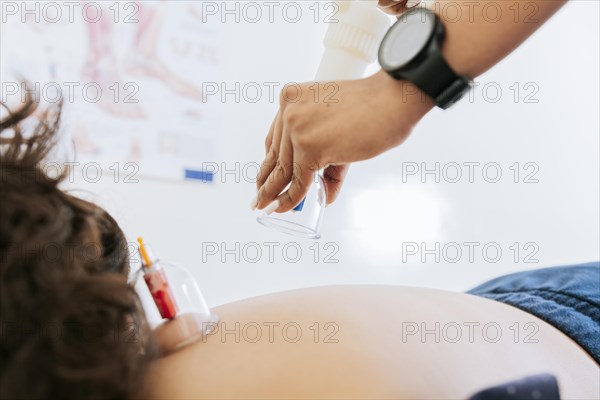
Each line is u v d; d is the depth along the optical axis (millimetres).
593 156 2010
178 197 1404
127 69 1309
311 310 578
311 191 660
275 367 454
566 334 661
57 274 347
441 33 504
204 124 1428
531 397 506
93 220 424
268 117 1514
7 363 317
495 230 1869
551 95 1938
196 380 446
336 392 423
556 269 887
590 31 1982
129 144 1326
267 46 1490
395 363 470
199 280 1458
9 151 427
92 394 331
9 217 355
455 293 742
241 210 1502
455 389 468
